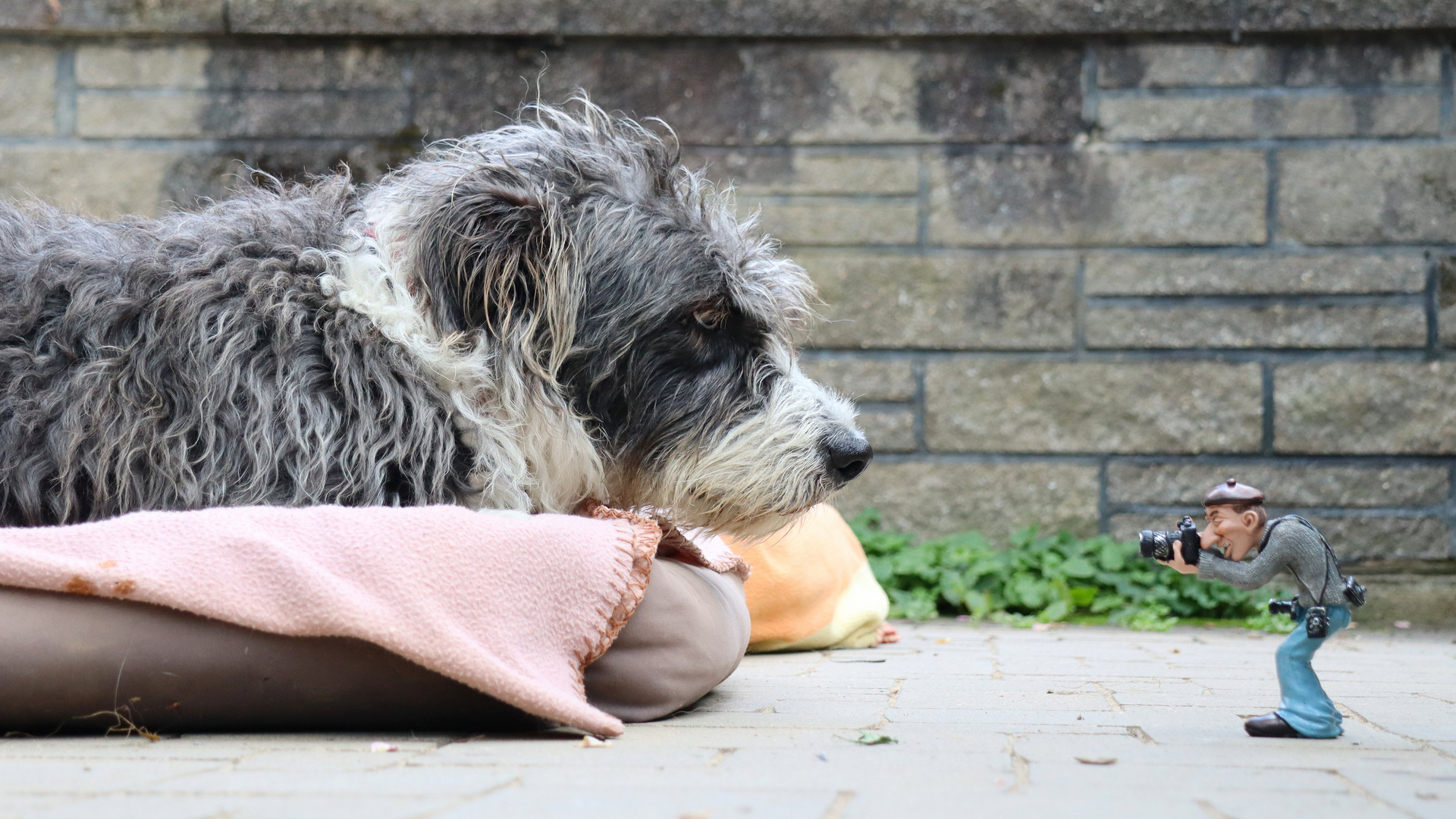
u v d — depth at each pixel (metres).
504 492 2.89
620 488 3.15
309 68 6.45
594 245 3.04
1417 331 6.29
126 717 2.29
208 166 6.41
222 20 6.32
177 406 2.74
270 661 2.28
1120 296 6.40
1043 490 6.40
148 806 1.58
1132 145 6.41
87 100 6.39
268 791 1.70
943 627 5.58
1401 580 6.20
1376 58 6.34
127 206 6.39
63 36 6.37
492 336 2.94
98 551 2.29
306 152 6.44
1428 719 2.65
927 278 6.43
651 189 3.20
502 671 2.25
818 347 6.45
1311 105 6.35
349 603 2.23
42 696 2.23
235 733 2.38
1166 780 1.84
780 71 6.46
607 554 2.50
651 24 6.38
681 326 3.07
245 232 3.05
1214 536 2.32
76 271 2.90
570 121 3.43
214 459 2.70
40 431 2.73
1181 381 6.36
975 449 6.43
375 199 3.30
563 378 3.05
